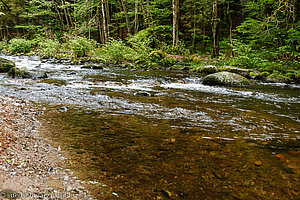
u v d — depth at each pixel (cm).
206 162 207
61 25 2900
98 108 396
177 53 1708
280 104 470
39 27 2891
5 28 3422
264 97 545
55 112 363
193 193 159
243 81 754
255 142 258
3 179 163
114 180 175
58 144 242
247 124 326
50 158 209
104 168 194
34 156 209
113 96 494
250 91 630
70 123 314
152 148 238
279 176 183
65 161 205
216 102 472
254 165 202
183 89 635
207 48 2066
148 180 176
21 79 684
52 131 280
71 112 367
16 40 2114
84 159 210
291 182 175
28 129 280
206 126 314
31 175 175
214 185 170
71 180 173
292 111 410
